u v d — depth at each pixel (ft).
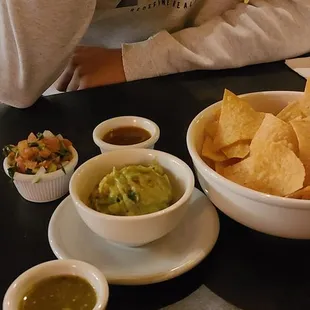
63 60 3.45
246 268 2.10
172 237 2.19
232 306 1.94
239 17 3.78
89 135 3.04
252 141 2.19
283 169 2.02
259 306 1.93
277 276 2.06
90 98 3.43
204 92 3.45
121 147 2.64
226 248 2.20
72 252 2.14
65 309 1.73
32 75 3.34
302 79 3.54
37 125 3.17
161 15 4.00
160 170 2.29
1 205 2.52
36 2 3.22
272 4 3.82
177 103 3.33
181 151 2.83
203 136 2.42
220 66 3.68
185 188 2.21
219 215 2.36
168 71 3.68
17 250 2.23
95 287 1.79
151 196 2.12
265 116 2.24
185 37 3.76
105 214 2.03
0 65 3.37
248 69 3.71
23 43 3.25
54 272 1.84
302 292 1.98
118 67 3.76
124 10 3.92
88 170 2.27
